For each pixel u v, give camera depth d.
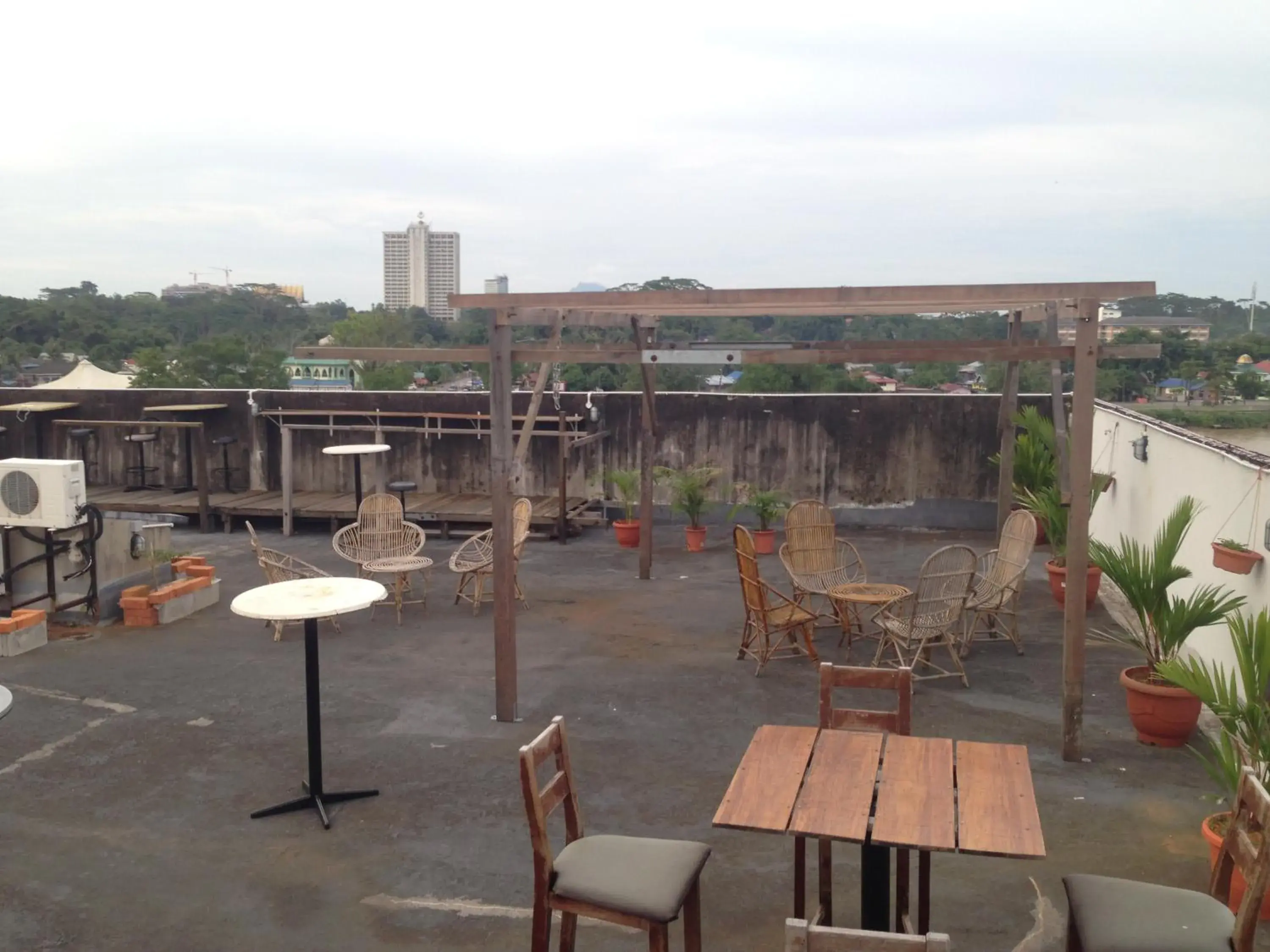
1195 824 4.39
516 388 15.77
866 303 5.54
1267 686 4.30
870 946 2.20
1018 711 5.81
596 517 11.50
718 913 3.75
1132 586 5.22
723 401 11.79
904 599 6.36
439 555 10.56
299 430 12.76
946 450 11.44
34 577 8.15
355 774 5.05
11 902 3.90
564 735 3.26
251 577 9.53
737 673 6.58
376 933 3.67
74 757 5.30
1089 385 4.89
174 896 3.94
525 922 3.73
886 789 3.01
